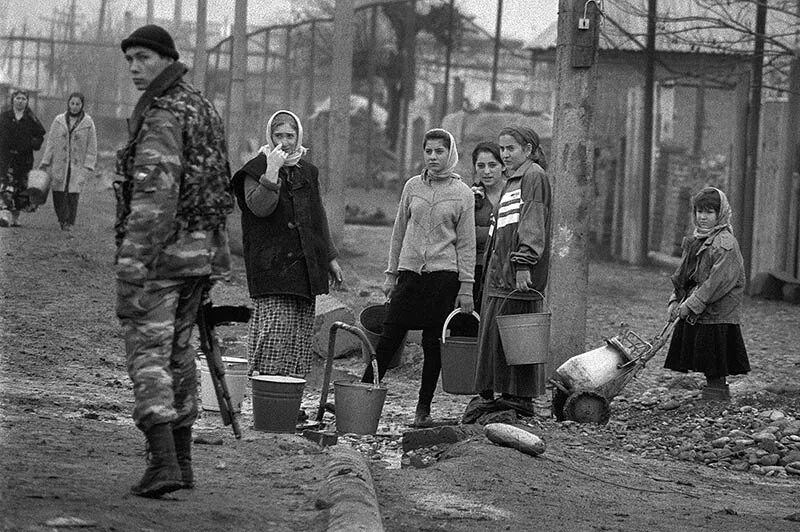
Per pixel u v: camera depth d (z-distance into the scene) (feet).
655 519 29.48
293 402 37.52
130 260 24.93
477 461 33.86
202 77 141.79
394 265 43.86
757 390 51.03
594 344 67.31
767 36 85.81
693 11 128.06
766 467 39.52
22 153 96.99
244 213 39.86
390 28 284.20
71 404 39.70
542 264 42.11
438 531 26.37
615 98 143.84
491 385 42.34
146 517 23.44
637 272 112.27
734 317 47.37
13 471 26.61
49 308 61.31
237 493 27.25
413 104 279.08
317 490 28.04
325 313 57.72
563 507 29.91
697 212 47.50
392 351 42.96
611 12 101.50
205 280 26.37
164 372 25.26
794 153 98.63
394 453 38.22
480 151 46.29
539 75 285.43
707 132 166.30
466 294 42.80
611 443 41.29
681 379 54.19
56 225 104.22
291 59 290.76
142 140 25.22
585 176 51.96
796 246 98.73
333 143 105.50
